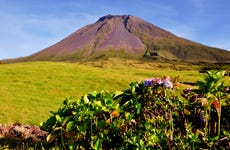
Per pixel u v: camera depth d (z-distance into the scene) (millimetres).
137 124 7402
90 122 7391
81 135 7465
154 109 7547
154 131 6848
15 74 58000
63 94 47438
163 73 115562
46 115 28859
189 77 84375
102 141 7160
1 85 47250
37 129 13062
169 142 6906
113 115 7312
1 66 66875
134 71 117188
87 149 7461
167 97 7465
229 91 6703
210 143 6629
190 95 7531
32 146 9836
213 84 6633
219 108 6656
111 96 7836
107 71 79188
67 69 68875
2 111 27500
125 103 7648
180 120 7520
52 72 62781
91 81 59094
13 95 37969
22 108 30312
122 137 7113
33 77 56406
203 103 6711
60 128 7691
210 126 7496
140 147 6637
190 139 6668
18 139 11258
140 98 7648
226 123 7562
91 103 7473
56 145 7957
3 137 11344
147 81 7559
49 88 49750
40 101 36625
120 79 63281
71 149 7480
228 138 6746
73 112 7672
